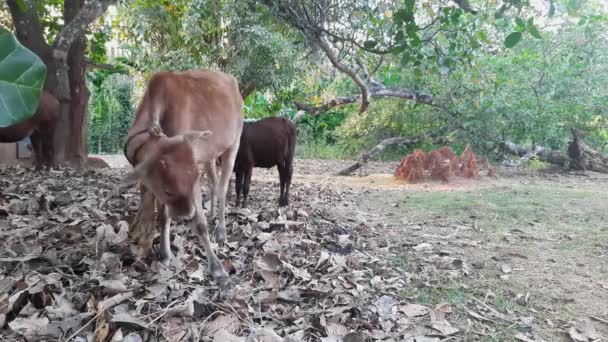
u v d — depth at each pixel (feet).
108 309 8.75
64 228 12.73
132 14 34.37
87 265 10.80
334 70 39.99
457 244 15.43
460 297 11.04
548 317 10.16
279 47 34.40
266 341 8.27
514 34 13.56
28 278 9.64
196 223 11.03
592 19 35.45
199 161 12.46
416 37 15.58
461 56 18.80
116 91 65.67
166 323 8.71
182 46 36.50
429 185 30.60
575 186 31.22
